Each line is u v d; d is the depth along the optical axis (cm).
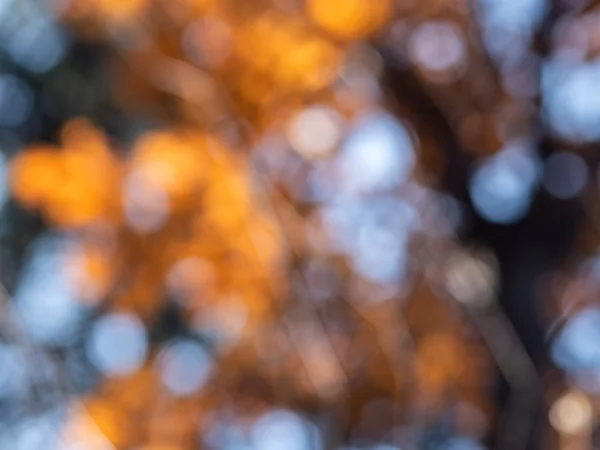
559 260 398
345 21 344
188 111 359
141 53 366
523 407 329
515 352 329
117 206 346
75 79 429
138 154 350
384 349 353
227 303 363
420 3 374
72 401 259
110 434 342
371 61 367
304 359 345
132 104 382
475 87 396
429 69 384
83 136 349
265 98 353
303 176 352
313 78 348
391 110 387
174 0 357
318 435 344
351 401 368
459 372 373
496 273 370
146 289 366
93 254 360
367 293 346
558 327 362
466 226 395
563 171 406
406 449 359
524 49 409
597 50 407
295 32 349
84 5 378
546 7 405
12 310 226
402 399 361
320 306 346
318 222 349
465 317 354
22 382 240
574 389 351
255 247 344
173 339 390
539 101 407
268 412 373
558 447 325
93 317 366
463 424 383
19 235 391
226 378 383
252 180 346
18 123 456
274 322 353
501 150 402
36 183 339
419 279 342
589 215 397
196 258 354
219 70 356
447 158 397
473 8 389
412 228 339
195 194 348
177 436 373
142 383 371
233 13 356
